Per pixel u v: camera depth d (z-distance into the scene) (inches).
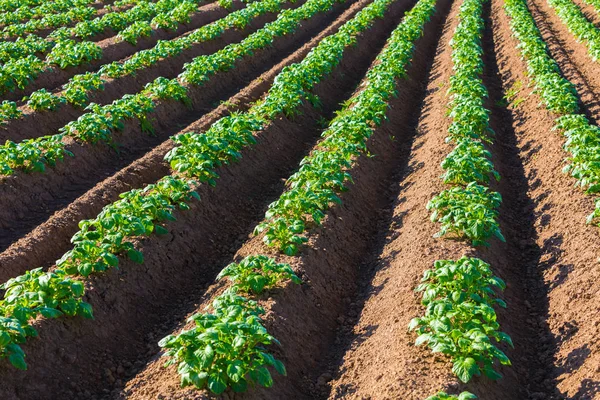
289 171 617.9
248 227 509.4
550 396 311.1
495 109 768.3
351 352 352.5
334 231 457.4
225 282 412.2
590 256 392.5
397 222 498.3
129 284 389.7
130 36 966.4
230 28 1093.1
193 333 289.7
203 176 515.2
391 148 657.0
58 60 814.5
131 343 362.3
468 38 992.2
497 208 498.9
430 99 805.9
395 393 288.8
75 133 607.5
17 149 522.9
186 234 455.2
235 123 589.9
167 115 710.5
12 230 475.5
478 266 349.7
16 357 290.5
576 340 334.6
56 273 344.5
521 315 378.0
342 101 829.2
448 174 498.6
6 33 973.2
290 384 320.8
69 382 319.6
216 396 283.9
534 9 1379.2
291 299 370.9
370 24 1162.6
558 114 655.8
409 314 347.6
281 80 755.4
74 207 482.6
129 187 533.0
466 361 290.8
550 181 528.4
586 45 943.0
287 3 1381.6
